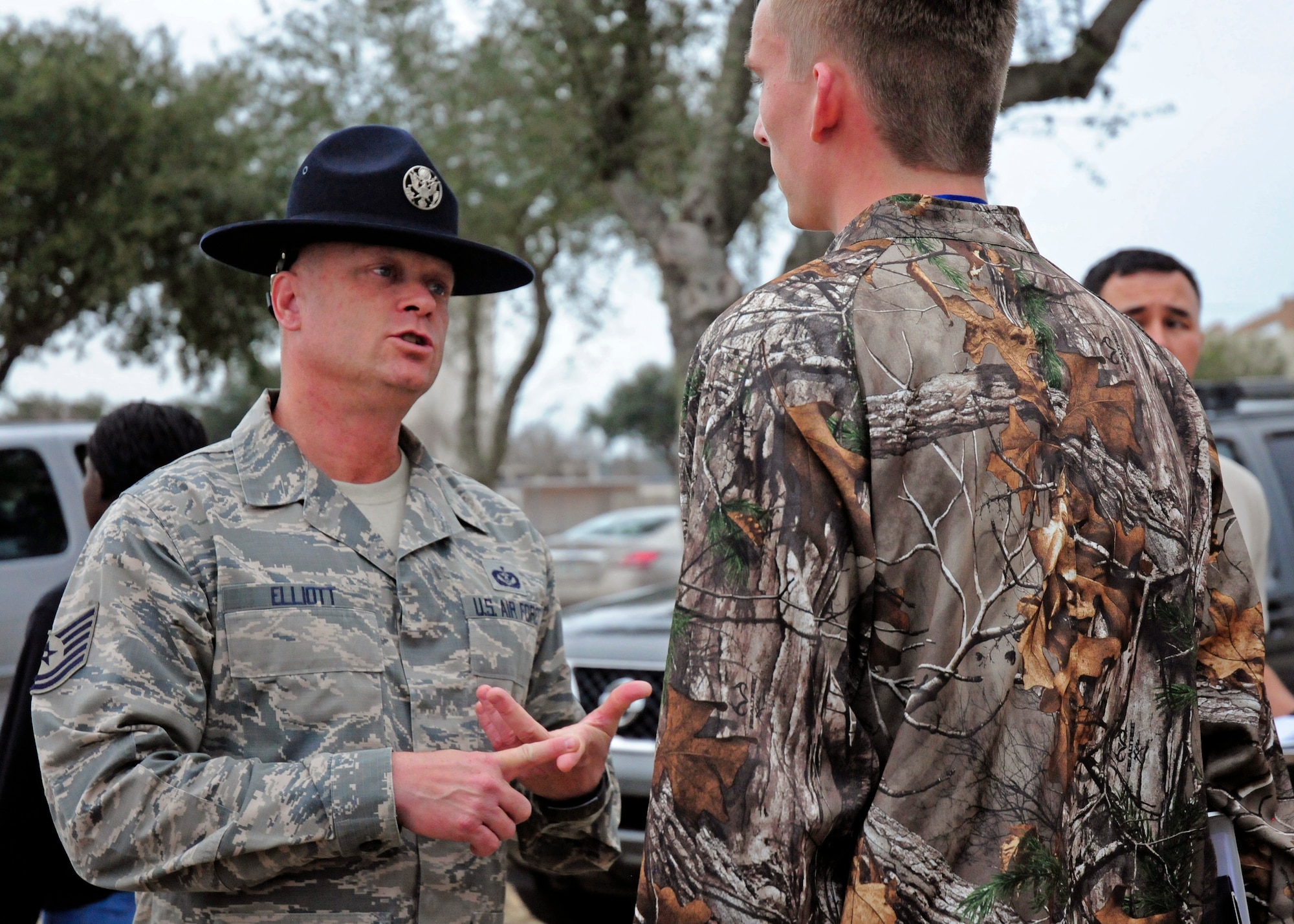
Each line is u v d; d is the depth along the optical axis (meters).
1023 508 1.06
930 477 1.05
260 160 12.36
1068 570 1.07
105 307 12.67
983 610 1.04
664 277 7.02
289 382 1.72
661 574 14.18
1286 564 4.25
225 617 1.52
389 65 9.05
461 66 8.77
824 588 1.02
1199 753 1.18
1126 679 1.11
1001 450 1.07
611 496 40.06
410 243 1.65
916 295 1.10
